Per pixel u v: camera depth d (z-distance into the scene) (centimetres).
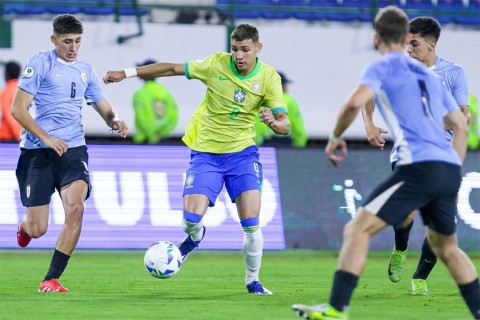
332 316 1744
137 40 4809
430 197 1806
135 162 4159
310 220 4212
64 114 2567
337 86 4956
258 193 2516
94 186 4088
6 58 4712
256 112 2519
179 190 4150
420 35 2572
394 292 2680
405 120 1820
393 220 1784
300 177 4259
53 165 2592
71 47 2559
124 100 4759
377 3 4925
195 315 2056
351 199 4281
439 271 3503
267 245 4122
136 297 2461
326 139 4934
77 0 4800
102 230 4031
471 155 4319
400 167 1806
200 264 3694
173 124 4538
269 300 2403
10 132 4350
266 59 4934
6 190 4009
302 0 5116
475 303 1884
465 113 2591
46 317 2005
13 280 2956
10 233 3962
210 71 2486
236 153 2500
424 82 1847
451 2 5166
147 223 4078
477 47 5056
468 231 4231
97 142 4172
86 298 2411
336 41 4962
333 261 3906
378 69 1802
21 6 4788
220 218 4072
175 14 4922
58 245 2553
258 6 4772
